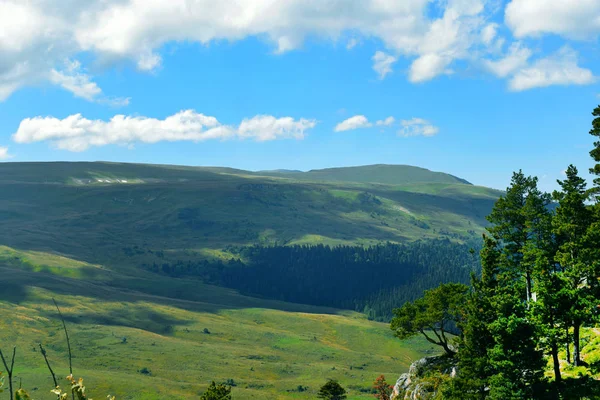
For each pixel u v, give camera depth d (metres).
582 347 58.75
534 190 67.00
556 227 60.81
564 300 50.31
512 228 67.88
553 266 60.34
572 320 50.94
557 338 50.38
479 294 57.56
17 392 9.41
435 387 67.88
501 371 50.25
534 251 61.69
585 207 58.69
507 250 67.69
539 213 64.75
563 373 52.94
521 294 66.38
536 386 48.78
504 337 49.47
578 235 58.28
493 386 50.34
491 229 68.25
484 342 54.25
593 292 52.97
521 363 48.84
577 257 56.84
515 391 48.47
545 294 50.47
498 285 61.25
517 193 67.44
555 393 47.97
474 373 53.44
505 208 68.00
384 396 126.06
